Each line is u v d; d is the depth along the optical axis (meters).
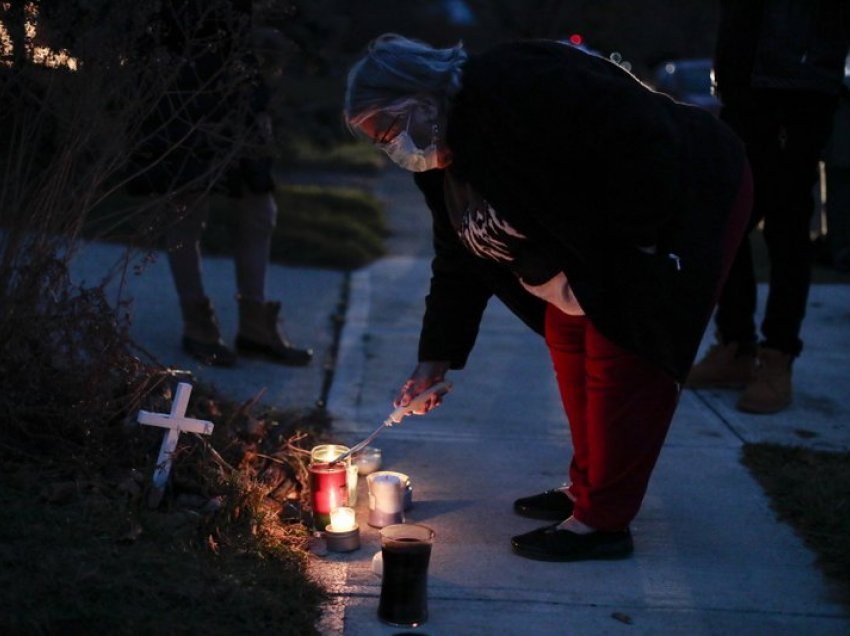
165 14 4.49
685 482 4.38
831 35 4.89
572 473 3.94
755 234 9.70
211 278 7.09
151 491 3.58
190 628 2.95
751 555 3.74
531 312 3.80
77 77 3.79
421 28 22.70
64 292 3.78
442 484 4.32
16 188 3.77
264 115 5.09
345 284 7.46
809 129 4.99
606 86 3.09
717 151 3.41
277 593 3.25
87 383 3.75
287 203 9.92
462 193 3.43
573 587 3.49
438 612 3.30
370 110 3.22
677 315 3.30
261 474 4.05
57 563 3.03
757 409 5.21
